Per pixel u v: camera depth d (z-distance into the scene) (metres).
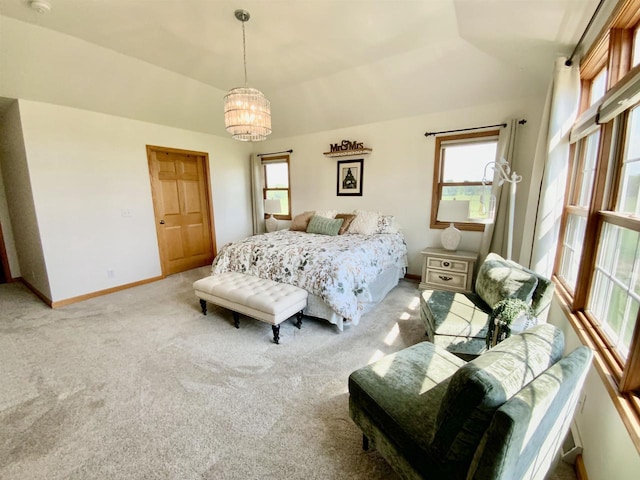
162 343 2.40
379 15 2.24
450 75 3.11
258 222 5.59
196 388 1.85
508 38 2.23
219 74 3.40
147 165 3.97
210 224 4.97
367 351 2.27
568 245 2.14
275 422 1.58
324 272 2.57
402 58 2.99
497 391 0.79
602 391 1.17
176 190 4.46
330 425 1.56
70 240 3.28
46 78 2.79
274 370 2.03
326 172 4.77
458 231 3.52
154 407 1.69
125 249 3.80
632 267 1.23
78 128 3.27
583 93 2.04
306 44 2.70
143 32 2.47
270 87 3.85
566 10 1.64
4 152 3.45
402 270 3.99
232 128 2.47
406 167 4.03
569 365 0.92
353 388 1.34
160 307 3.17
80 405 1.70
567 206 2.14
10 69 2.58
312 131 4.77
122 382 1.91
